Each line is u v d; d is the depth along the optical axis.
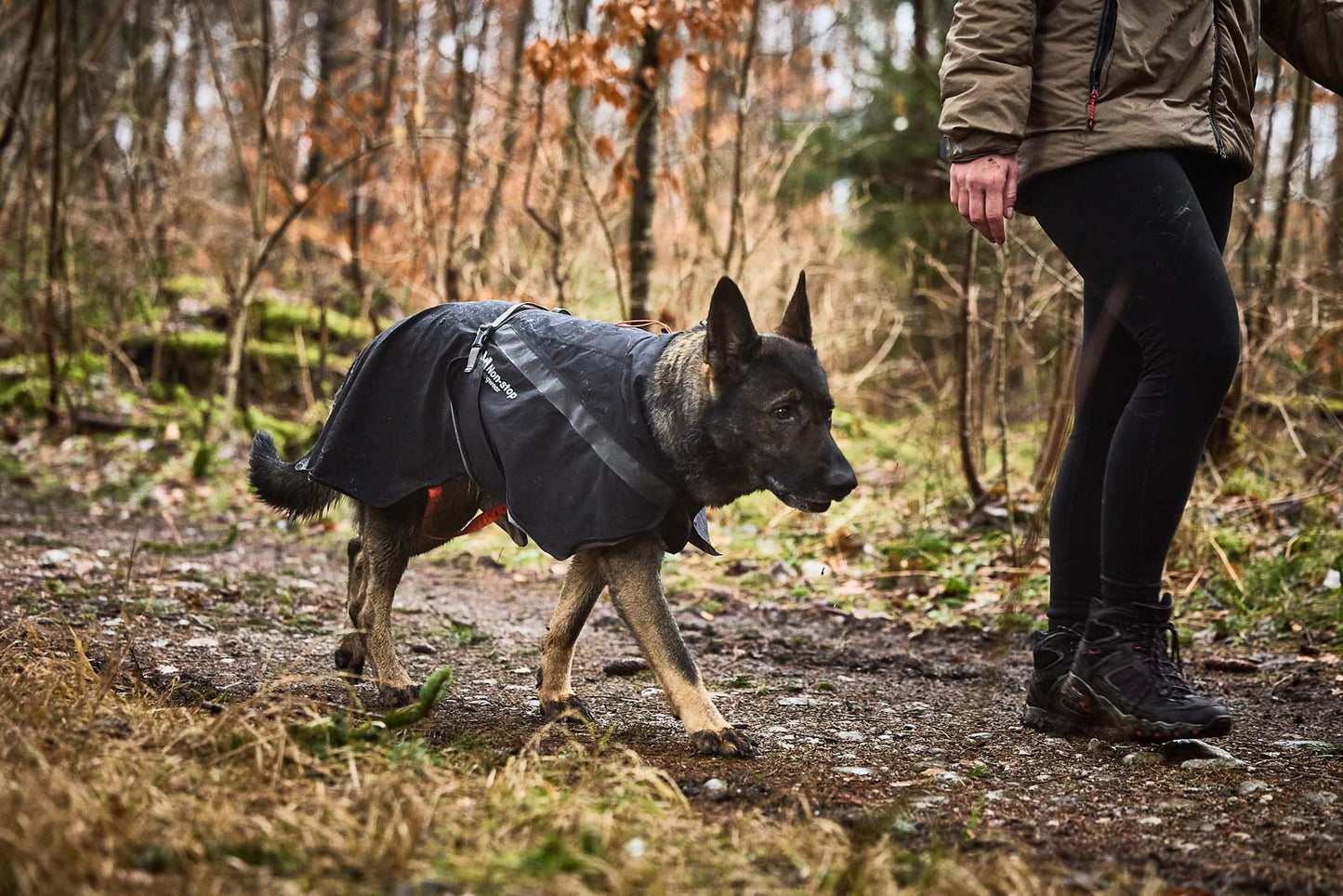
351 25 16.09
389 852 2.08
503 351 3.35
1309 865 2.34
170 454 8.65
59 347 9.83
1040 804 2.76
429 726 3.34
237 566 6.08
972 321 7.22
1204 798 2.80
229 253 11.45
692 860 2.18
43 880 1.87
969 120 3.01
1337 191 7.74
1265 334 7.11
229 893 1.90
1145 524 3.07
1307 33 3.24
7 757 2.38
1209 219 3.22
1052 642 3.46
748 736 3.37
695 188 9.19
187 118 12.65
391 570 3.69
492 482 3.37
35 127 10.05
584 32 6.95
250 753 2.60
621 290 7.44
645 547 3.20
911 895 2.06
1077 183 3.02
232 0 9.86
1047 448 6.87
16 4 11.25
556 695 3.57
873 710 3.85
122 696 3.08
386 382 3.57
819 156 12.03
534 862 2.06
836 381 9.65
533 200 9.58
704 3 7.18
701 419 3.19
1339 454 6.60
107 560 5.89
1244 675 4.41
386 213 11.93
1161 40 2.95
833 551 6.59
